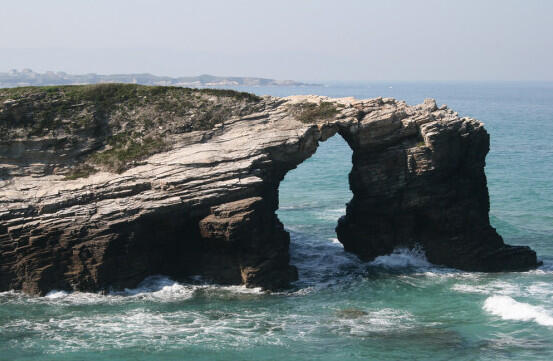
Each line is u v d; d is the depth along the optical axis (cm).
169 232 4553
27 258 4269
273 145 4800
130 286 4422
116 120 4994
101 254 4278
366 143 5075
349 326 3872
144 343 3603
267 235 4588
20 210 4338
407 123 5078
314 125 4966
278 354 3491
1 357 3412
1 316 3941
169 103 5119
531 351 3525
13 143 4688
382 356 3475
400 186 5084
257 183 4556
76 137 4831
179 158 4716
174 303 4219
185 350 3525
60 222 4297
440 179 5112
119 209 4350
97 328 3794
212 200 4503
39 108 4872
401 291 4519
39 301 4191
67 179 4628
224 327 3834
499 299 4225
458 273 4941
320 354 3497
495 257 5078
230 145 4831
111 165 4709
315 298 4378
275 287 4534
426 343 3634
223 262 4578
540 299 4322
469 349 3556
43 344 3572
